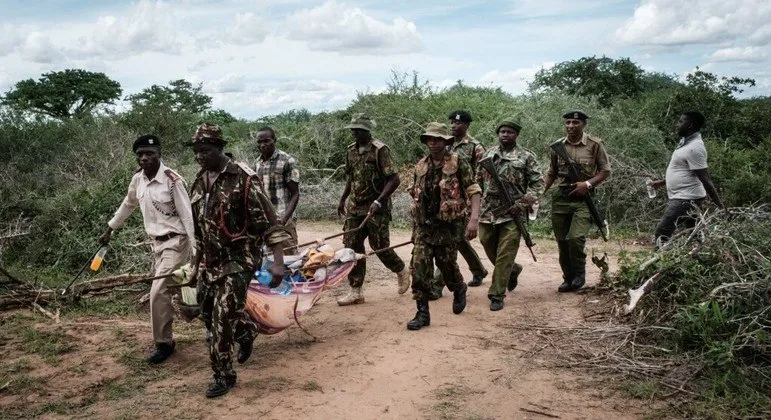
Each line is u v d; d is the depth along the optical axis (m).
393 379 4.58
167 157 15.51
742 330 4.56
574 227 6.65
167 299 4.93
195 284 4.66
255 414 4.05
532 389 4.36
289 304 5.20
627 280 5.99
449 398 4.26
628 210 11.34
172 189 4.99
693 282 5.20
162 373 4.75
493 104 17.72
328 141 15.79
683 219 6.71
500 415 4.01
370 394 4.34
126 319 6.11
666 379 4.35
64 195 9.20
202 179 4.32
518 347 5.15
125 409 4.14
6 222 9.59
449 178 5.50
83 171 12.61
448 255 5.74
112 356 5.06
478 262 7.04
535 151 13.05
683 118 6.69
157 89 22.83
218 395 4.32
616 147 12.26
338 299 6.76
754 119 14.16
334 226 12.18
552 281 7.41
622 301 5.92
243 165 4.29
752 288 4.76
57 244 8.47
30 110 14.79
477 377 4.59
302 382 4.54
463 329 5.63
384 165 6.31
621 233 10.86
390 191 6.35
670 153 12.34
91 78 36.62
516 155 6.39
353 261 5.96
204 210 4.26
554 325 5.64
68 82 35.84
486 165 6.28
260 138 6.53
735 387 4.16
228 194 4.21
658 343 4.98
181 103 21.19
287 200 6.64
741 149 13.21
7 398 4.34
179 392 4.41
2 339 5.45
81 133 14.36
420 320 5.68
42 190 12.34
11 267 8.22
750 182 10.35
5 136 13.30
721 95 14.53
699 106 14.17
